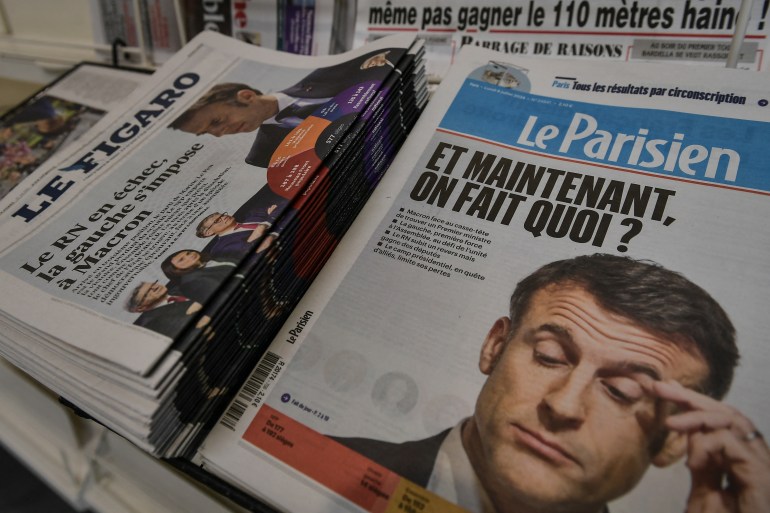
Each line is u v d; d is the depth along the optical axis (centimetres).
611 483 23
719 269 28
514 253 30
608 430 24
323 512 23
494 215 32
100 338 23
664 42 40
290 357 28
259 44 53
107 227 30
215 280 25
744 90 35
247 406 27
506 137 36
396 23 48
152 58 57
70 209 32
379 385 27
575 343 26
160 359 22
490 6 44
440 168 35
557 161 34
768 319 26
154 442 23
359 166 34
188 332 23
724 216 30
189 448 26
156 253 27
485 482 23
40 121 50
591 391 25
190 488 33
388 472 24
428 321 28
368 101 33
